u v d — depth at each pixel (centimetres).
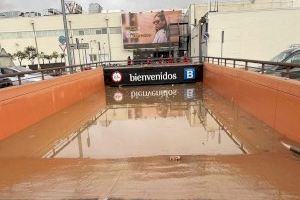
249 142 695
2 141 757
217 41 2602
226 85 1323
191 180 415
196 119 1017
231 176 430
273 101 758
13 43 5609
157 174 453
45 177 455
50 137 811
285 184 391
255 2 4200
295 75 796
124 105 1362
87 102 1422
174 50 5106
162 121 1018
